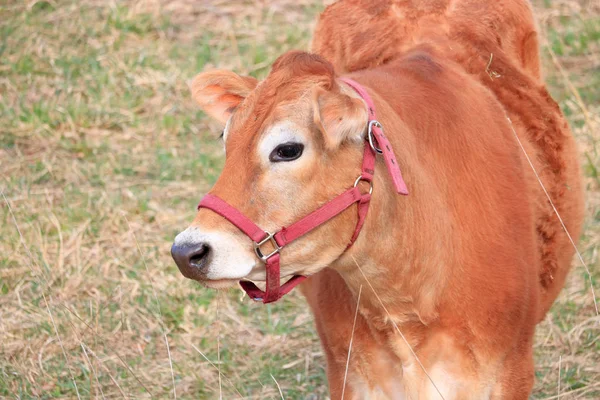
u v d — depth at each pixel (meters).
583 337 6.16
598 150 8.01
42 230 7.32
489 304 4.31
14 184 7.86
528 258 4.52
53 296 6.35
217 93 4.24
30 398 5.55
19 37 10.06
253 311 6.65
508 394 4.48
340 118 3.67
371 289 4.13
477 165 4.45
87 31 10.23
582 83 9.30
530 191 4.73
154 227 7.47
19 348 6.10
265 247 3.82
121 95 9.35
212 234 3.77
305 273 3.97
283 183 3.80
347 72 5.30
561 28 10.39
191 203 7.77
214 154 8.48
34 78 9.48
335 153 3.84
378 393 4.48
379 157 3.98
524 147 4.95
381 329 4.30
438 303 4.24
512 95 5.13
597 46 10.02
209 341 6.29
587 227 7.20
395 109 4.28
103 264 6.98
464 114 4.52
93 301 6.53
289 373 6.04
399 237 4.05
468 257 4.30
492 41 5.29
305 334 6.39
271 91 3.87
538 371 5.86
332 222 3.88
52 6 10.66
